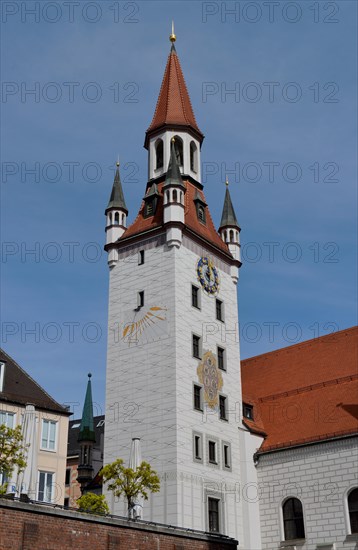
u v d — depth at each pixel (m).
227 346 60.25
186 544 35.62
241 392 61.25
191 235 59.97
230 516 53.09
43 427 52.53
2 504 27.36
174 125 65.81
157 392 53.84
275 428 58.09
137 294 58.88
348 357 60.00
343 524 49.03
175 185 59.97
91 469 79.94
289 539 51.84
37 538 28.16
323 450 52.25
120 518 33.25
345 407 54.56
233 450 56.12
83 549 29.94
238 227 66.88
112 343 58.72
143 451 52.75
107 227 63.41
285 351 66.31
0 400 50.94
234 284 64.19
